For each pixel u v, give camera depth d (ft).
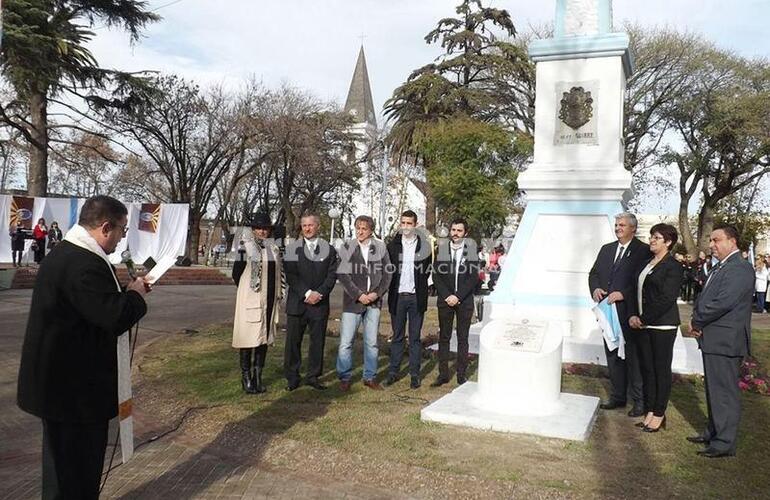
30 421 19.26
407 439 17.42
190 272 84.53
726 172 115.65
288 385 23.00
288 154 111.86
